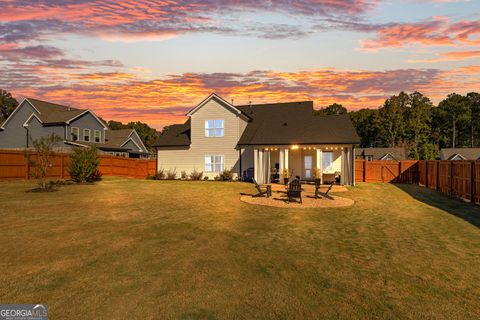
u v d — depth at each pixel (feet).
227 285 16.43
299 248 23.54
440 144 335.06
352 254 22.25
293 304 14.43
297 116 88.02
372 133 302.86
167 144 90.68
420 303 14.79
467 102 324.60
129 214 35.78
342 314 13.58
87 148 74.43
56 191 54.75
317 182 69.00
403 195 57.82
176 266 19.13
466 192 51.31
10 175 67.67
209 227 29.96
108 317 12.94
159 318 12.92
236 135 84.07
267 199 49.62
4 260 19.71
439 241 26.02
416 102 285.64
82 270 18.17
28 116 126.52
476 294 15.89
